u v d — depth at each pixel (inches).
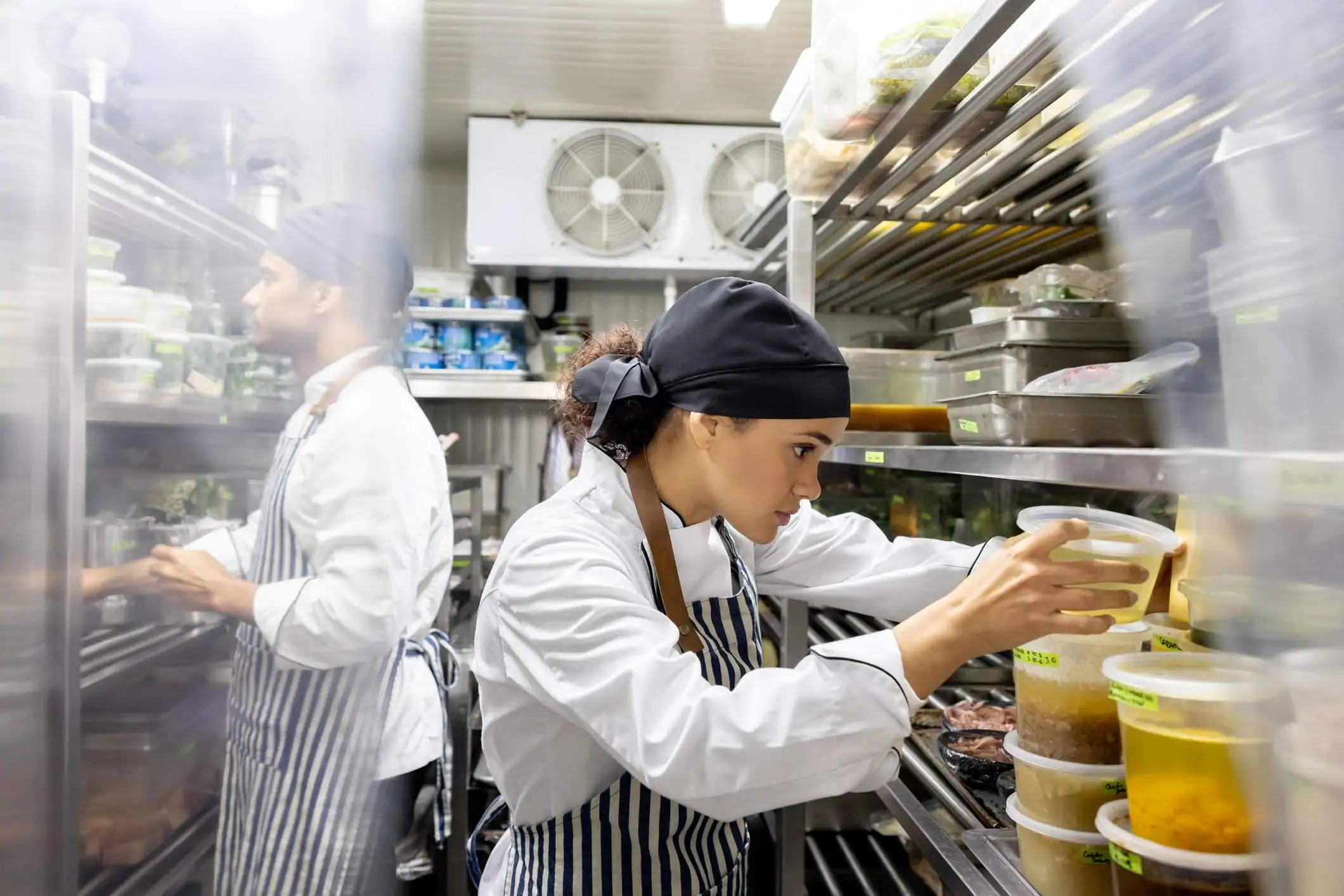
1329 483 15.9
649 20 98.5
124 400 35.0
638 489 40.7
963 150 51.4
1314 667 16.4
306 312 47.8
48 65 30.0
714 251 121.8
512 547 39.4
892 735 30.1
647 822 40.5
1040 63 40.0
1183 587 30.9
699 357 36.1
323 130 46.7
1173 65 20.3
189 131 40.1
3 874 27.1
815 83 54.8
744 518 38.1
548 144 121.3
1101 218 60.4
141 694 35.4
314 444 47.9
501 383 122.6
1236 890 24.9
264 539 46.4
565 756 39.9
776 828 74.5
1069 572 29.5
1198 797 25.4
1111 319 45.6
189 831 38.1
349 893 49.8
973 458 40.8
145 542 36.6
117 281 36.1
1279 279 16.7
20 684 27.3
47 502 28.1
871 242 74.8
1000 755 47.4
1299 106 16.4
